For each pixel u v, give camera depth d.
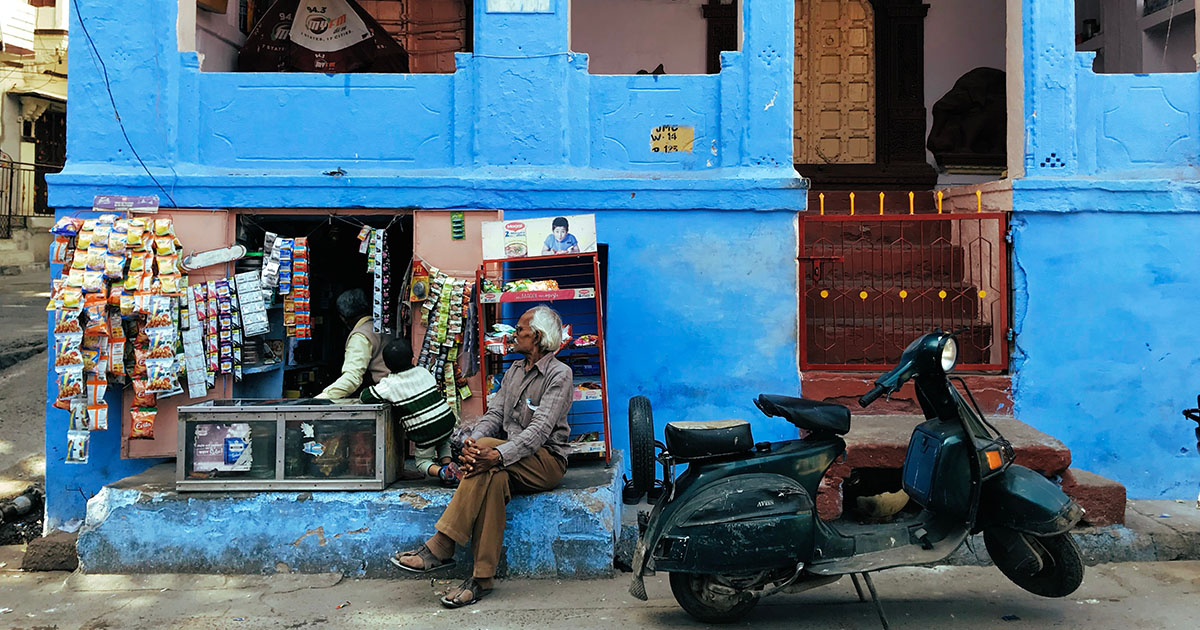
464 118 5.85
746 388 5.86
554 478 4.82
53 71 16.08
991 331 6.21
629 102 5.95
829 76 8.58
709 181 5.77
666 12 8.61
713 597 4.07
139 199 5.58
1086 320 5.88
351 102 5.84
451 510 4.45
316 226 6.14
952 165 8.34
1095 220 5.87
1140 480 5.86
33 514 5.90
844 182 8.44
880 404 5.87
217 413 4.87
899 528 4.23
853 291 6.66
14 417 7.54
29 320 10.67
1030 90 5.91
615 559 5.03
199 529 4.85
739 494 3.97
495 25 5.83
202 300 5.53
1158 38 8.77
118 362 5.36
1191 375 5.85
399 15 8.34
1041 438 5.20
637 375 5.84
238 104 5.80
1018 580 4.32
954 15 8.55
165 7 5.70
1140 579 4.71
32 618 4.32
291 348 6.13
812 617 4.26
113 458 5.61
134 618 4.30
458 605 4.39
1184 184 5.80
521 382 4.82
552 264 5.82
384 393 4.97
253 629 4.16
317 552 4.86
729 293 5.85
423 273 5.69
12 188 16.20
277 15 7.03
